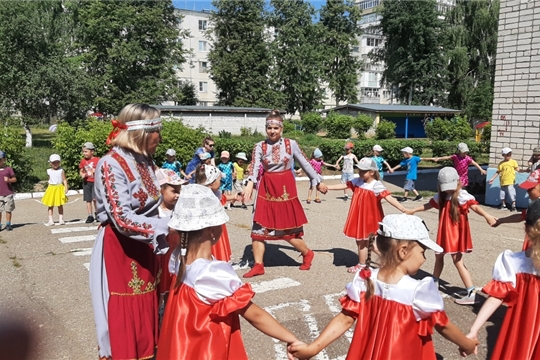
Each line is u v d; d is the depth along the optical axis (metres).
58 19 40.62
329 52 58.22
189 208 2.52
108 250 2.89
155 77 40.19
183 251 2.51
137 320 2.91
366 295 2.52
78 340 4.47
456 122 33.84
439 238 5.41
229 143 21.14
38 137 37.25
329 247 8.05
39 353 4.19
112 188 2.80
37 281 6.30
